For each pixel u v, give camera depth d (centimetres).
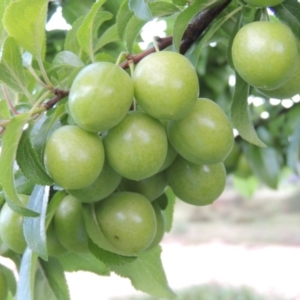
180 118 38
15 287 47
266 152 77
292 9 41
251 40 38
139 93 37
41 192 39
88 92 36
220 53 69
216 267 256
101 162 37
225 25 45
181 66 37
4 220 43
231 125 40
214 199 42
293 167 75
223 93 73
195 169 41
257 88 42
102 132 38
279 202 407
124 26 44
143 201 41
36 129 39
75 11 59
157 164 38
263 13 41
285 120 79
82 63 43
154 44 40
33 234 38
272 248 295
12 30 38
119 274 48
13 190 37
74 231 42
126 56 40
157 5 43
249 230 350
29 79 45
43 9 38
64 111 39
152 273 48
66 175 37
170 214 48
